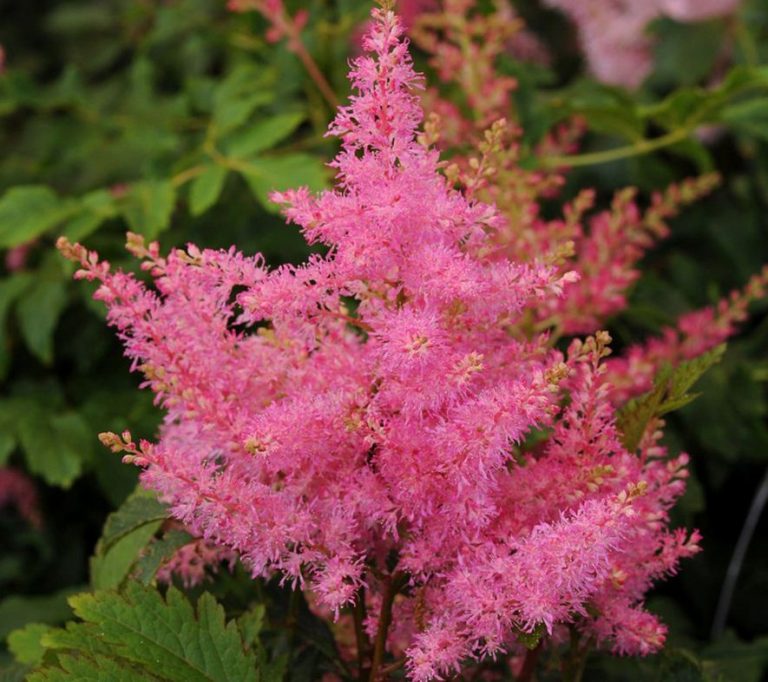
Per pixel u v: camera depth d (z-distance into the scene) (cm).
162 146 102
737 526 108
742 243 114
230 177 101
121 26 155
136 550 69
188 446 63
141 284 63
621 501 57
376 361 61
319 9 108
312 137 106
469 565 60
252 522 60
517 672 70
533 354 63
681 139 99
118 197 93
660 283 106
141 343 62
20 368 107
